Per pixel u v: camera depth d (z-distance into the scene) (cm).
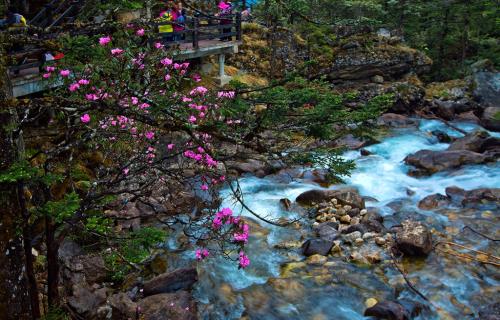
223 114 431
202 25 1402
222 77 1528
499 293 702
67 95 463
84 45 404
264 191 1097
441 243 852
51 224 438
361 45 2008
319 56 1931
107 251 729
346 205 1005
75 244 717
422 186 1178
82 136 499
